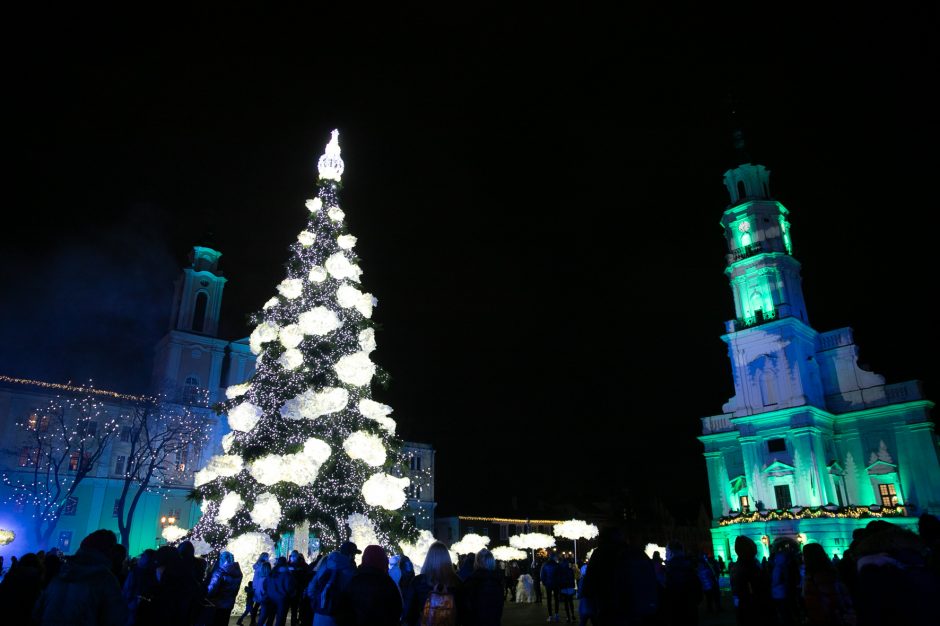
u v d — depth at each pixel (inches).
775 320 1958.7
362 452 714.2
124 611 244.1
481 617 288.0
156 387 1860.2
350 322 838.5
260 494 713.0
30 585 311.4
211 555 709.3
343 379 757.9
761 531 1779.0
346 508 733.9
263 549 674.8
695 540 3043.8
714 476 2050.9
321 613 315.6
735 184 2274.9
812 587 278.7
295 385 765.3
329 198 925.8
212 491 738.8
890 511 1637.6
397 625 247.4
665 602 416.8
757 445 1904.5
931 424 1763.0
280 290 816.9
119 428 1702.8
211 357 1919.3
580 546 2244.1
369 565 256.7
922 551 186.9
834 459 1870.1
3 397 1577.3
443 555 295.0
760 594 366.3
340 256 838.5
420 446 2217.0
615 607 259.6
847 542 1640.0
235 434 791.7
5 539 1243.8
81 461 1492.4
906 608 168.6
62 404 1638.8
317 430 754.8
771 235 2111.2
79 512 1577.3
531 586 1108.5
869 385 1897.1
